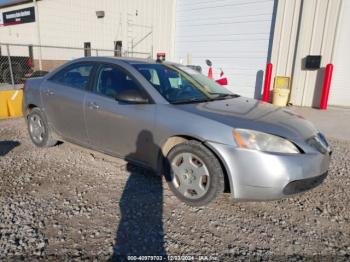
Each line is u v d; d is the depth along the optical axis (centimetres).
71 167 406
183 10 1259
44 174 383
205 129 296
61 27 1970
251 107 350
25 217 283
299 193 291
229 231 272
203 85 403
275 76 1023
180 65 441
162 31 1388
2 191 335
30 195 327
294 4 948
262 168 274
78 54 1917
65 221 279
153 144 332
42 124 472
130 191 341
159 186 354
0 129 607
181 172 317
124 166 411
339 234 274
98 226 272
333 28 896
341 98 938
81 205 308
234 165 282
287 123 310
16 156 445
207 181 298
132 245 248
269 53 1043
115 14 1623
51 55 2102
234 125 289
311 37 935
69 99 412
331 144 568
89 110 387
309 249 251
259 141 279
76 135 420
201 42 1226
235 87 1154
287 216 301
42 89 457
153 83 351
